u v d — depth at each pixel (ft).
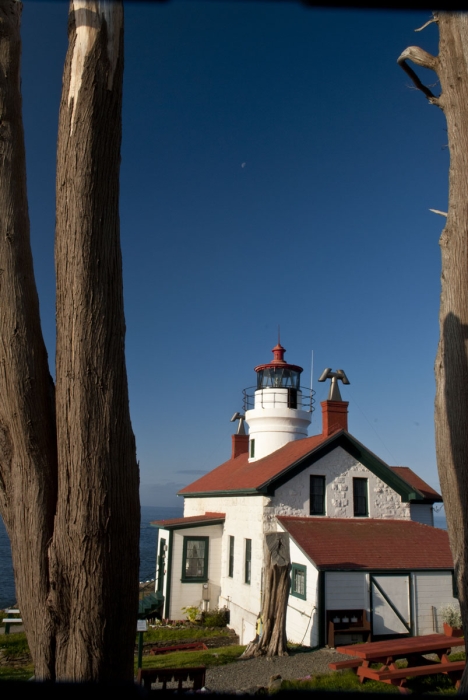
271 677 32.58
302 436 70.90
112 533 10.89
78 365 11.31
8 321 11.81
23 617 11.41
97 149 12.16
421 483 65.57
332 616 44.06
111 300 11.83
